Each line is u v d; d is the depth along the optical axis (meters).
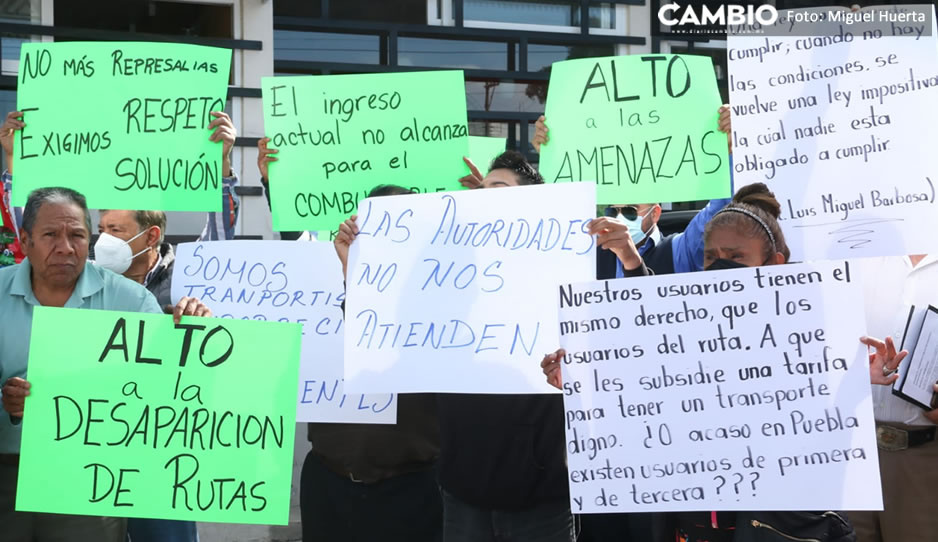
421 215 3.62
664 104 4.33
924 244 3.84
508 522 3.56
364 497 4.02
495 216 3.56
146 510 3.34
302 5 7.71
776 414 2.99
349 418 4.00
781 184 4.00
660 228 6.06
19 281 3.68
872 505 2.92
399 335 3.57
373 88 4.44
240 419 3.38
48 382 3.33
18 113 4.27
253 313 4.36
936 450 3.88
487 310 3.52
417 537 4.03
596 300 3.11
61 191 3.63
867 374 2.95
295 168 4.45
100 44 4.30
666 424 3.05
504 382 3.46
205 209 4.30
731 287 3.04
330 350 4.28
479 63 8.08
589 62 4.40
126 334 3.37
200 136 4.31
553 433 3.54
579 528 4.04
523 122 8.20
